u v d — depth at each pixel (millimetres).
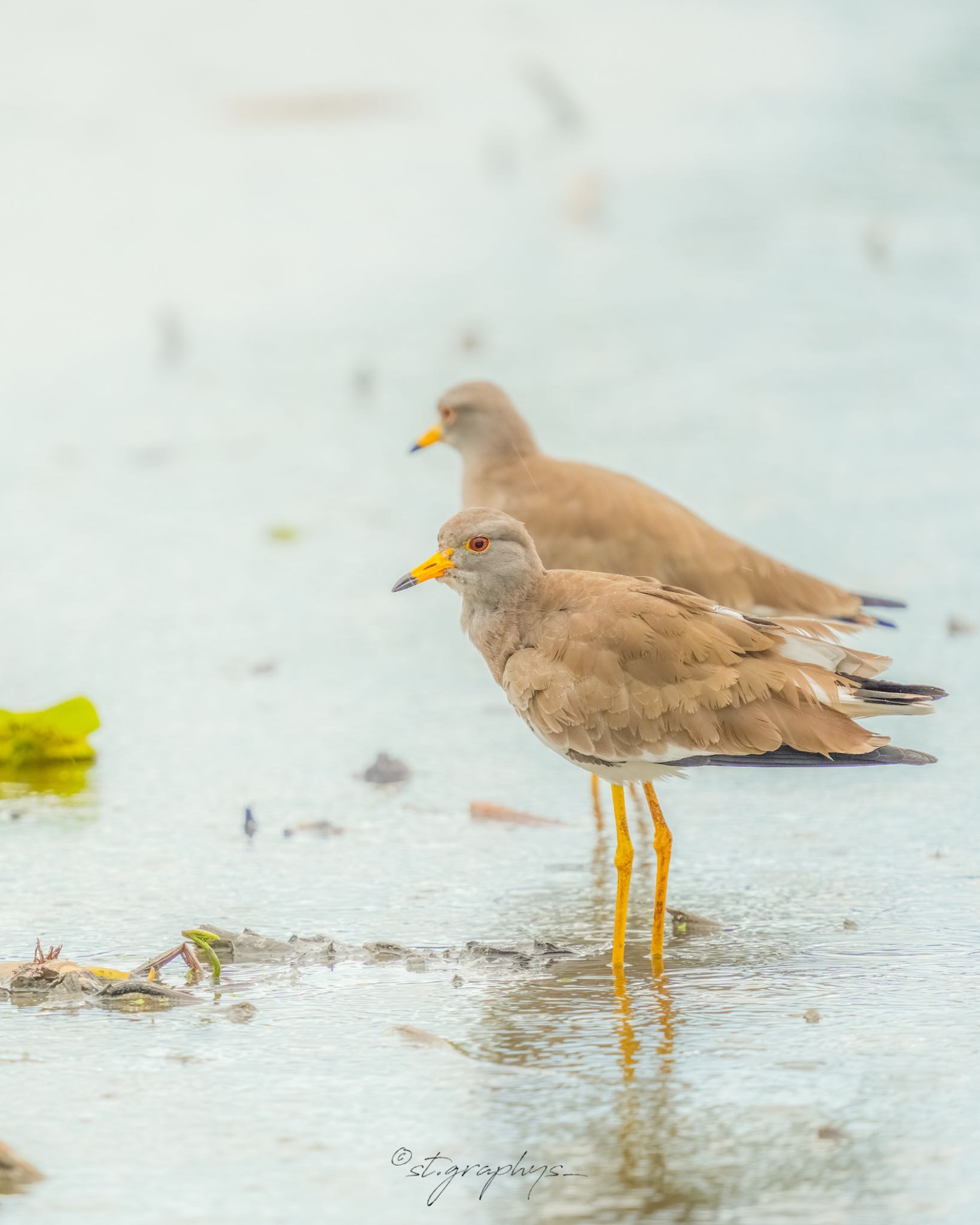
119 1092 7750
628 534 12922
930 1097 7594
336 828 11242
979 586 15195
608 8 48031
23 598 15836
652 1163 7086
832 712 9273
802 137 33219
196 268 26547
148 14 44625
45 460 19766
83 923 9789
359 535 17438
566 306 24438
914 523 16766
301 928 9703
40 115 35375
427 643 14945
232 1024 8469
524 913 9930
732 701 9273
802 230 27578
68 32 42562
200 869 10594
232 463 19578
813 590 12961
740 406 20312
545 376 21562
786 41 42906
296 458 19688
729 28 45062
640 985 8922
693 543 12867
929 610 14688
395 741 12836
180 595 15914
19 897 10156
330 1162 7137
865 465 18484
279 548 17109
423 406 21094
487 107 37125
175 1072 7945
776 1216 6680
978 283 24844
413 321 24078
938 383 21125
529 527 13258
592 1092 7719
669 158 32281
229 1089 7773
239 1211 6773
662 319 23828
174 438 20391
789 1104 7559
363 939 9555
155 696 13664
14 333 23922
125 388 22078
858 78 38031
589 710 9531
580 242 27531
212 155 32906
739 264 26094
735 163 31594
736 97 36969
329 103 37219
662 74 39656
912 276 25281
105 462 19688
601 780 12133
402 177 31688
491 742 12836
